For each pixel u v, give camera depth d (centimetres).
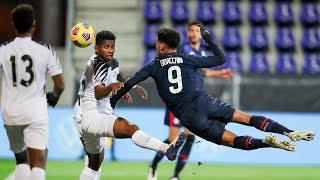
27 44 2247
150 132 4341
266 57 5991
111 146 4291
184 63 2402
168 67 2389
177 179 3188
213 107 2377
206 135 2369
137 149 4316
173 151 2247
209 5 6288
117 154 4306
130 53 6062
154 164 3158
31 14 2259
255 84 4534
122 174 3644
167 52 2423
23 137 2334
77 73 4644
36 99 2247
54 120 4362
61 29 6431
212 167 4022
